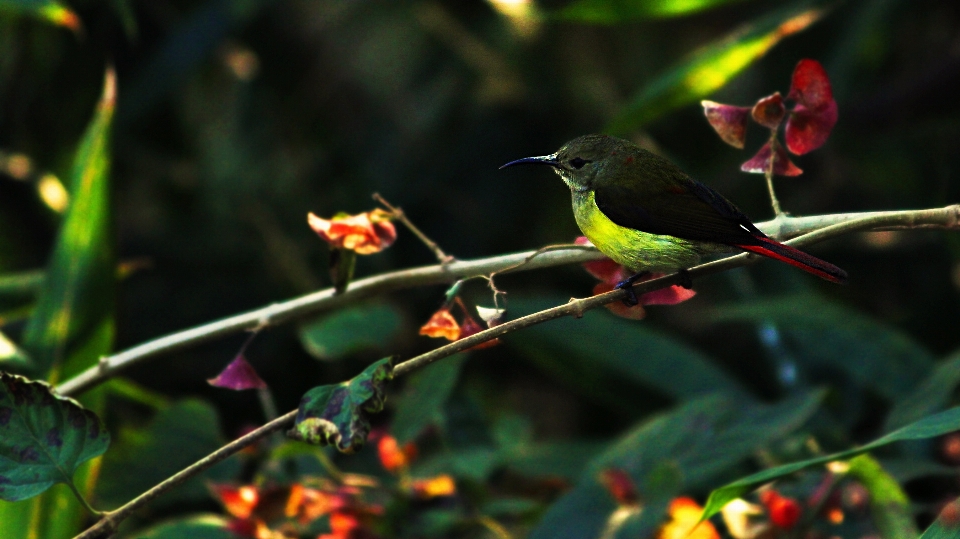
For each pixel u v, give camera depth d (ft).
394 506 11.42
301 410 11.03
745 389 11.72
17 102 12.30
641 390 11.75
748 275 11.98
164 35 13.04
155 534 11.36
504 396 12.37
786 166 11.25
